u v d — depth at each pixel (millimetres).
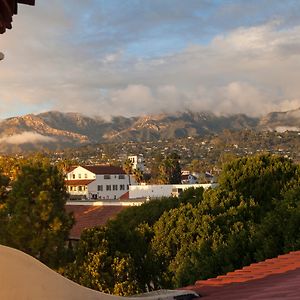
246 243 18547
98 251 19438
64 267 21453
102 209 41719
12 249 4422
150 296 5918
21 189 22062
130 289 18391
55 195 22406
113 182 109125
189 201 25859
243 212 22484
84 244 19844
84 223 38375
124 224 25859
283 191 23469
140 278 20750
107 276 18891
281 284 6102
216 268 18297
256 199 24734
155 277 20953
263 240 18234
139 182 117000
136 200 43375
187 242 21094
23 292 4438
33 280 4520
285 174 25641
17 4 4703
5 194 24734
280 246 17484
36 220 21812
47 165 23016
